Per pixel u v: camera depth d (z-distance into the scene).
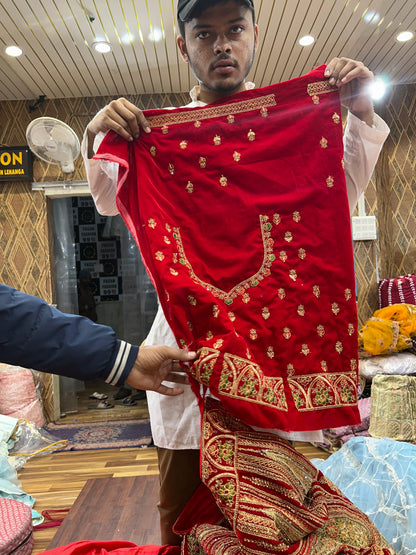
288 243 1.36
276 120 1.41
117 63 4.28
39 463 3.78
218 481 1.12
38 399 4.80
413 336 4.19
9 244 5.14
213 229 1.36
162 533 1.60
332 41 3.84
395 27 3.56
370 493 2.00
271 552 1.02
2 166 5.02
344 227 1.38
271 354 1.31
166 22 3.59
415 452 2.07
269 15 3.50
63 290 5.57
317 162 1.39
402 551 1.76
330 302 1.36
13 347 0.94
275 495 1.11
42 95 4.98
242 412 1.14
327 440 3.66
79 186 5.13
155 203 1.31
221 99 1.41
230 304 1.31
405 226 5.14
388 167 5.13
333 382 1.33
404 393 3.20
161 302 1.25
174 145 1.38
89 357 0.98
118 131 1.32
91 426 4.77
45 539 2.56
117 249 7.82
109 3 3.31
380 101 5.05
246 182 1.38
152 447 4.02
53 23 3.55
